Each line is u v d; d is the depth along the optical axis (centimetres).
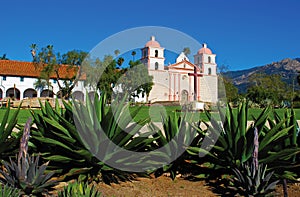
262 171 511
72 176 548
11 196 387
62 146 527
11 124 572
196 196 520
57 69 5412
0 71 6506
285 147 611
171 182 590
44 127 591
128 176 586
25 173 432
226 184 572
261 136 609
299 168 604
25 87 6656
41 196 456
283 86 6962
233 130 582
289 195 521
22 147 432
